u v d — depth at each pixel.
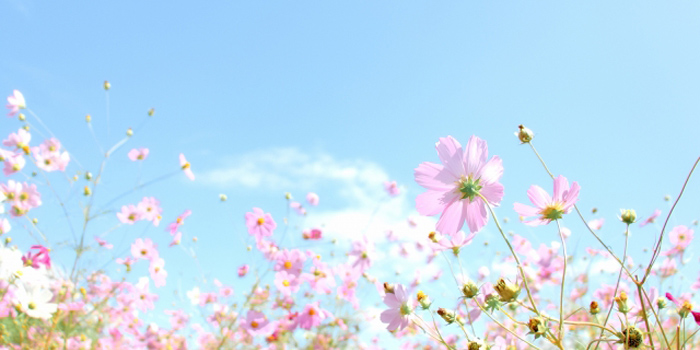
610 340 1.03
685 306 1.14
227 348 3.61
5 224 2.62
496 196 1.13
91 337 3.52
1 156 3.22
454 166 1.13
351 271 3.53
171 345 3.78
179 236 3.65
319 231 4.10
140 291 3.70
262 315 3.49
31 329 3.00
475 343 1.18
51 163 3.39
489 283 1.33
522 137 1.20
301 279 3.49
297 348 3.79
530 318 1.04
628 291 2.70
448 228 1.16
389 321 1.33
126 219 3.63
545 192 1.13
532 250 3.54
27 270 2.18
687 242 2.62
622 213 1.16
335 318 3.83
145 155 3.72
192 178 3.69
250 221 3.55
